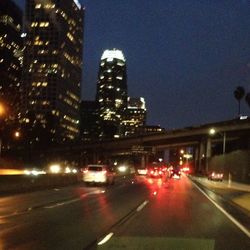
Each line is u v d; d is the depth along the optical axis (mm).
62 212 24297
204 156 138875
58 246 14039
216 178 83500
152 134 148875
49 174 51906
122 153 167375
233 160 96688
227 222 21375
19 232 16984
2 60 178250
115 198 35250
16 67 190875
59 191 42781
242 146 134750
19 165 142000
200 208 28562
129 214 23719
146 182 69250
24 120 191125
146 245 12891
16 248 13680
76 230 17578
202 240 14867
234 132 131125
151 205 29578
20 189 42625
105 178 55312
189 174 138625
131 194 40281
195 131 136500
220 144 165125
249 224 20719
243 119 123312
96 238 15586
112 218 21812
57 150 168000
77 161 172500
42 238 15594
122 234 16516
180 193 43531
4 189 40031
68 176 59406
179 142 149625
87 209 26109
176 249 12094
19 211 24375
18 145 178750
